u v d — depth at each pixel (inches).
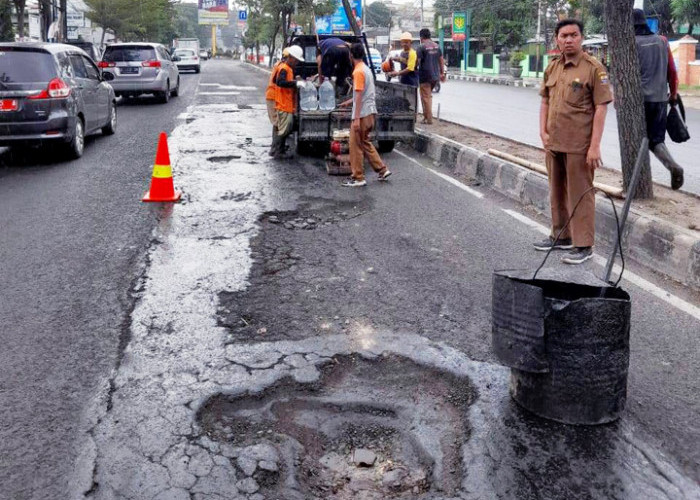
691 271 208.1
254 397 141.3
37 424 130.1
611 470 117.7
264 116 646.5
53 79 400.5
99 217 282.4
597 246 249.8
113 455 120.3
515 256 236.5
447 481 115.8
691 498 111.4
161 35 2472.9
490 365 154.0
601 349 127.6
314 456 123.7
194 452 121.6
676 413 136.4
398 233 263.1
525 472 116.9
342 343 164.9
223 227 267.6
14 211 293.0
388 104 432.5
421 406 139.1
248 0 1818.4
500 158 367.2
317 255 234.4
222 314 182.5
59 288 201.8
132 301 191.6
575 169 224.7
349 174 373.7
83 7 1937.7
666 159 282.5
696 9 1179.9
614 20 263.6
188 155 429.4
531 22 1959.9
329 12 1269.7
